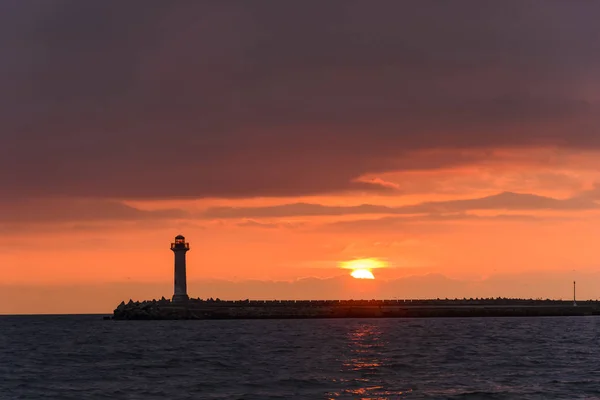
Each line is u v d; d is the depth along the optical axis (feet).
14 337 458.50
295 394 190.19
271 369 240.94
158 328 506.07
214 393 192.95
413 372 229.66
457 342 343.26
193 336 410.93
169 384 209.46
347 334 410.11
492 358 269.03
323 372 231.09
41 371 246.06
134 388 202.90
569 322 530.27
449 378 215.51
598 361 257.34
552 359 264.31
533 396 182.80
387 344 335.47
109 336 435.94
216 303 645.10
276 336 399.65
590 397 180.96
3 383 215.92
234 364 257.96
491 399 180.34
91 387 206.28
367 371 232.53
